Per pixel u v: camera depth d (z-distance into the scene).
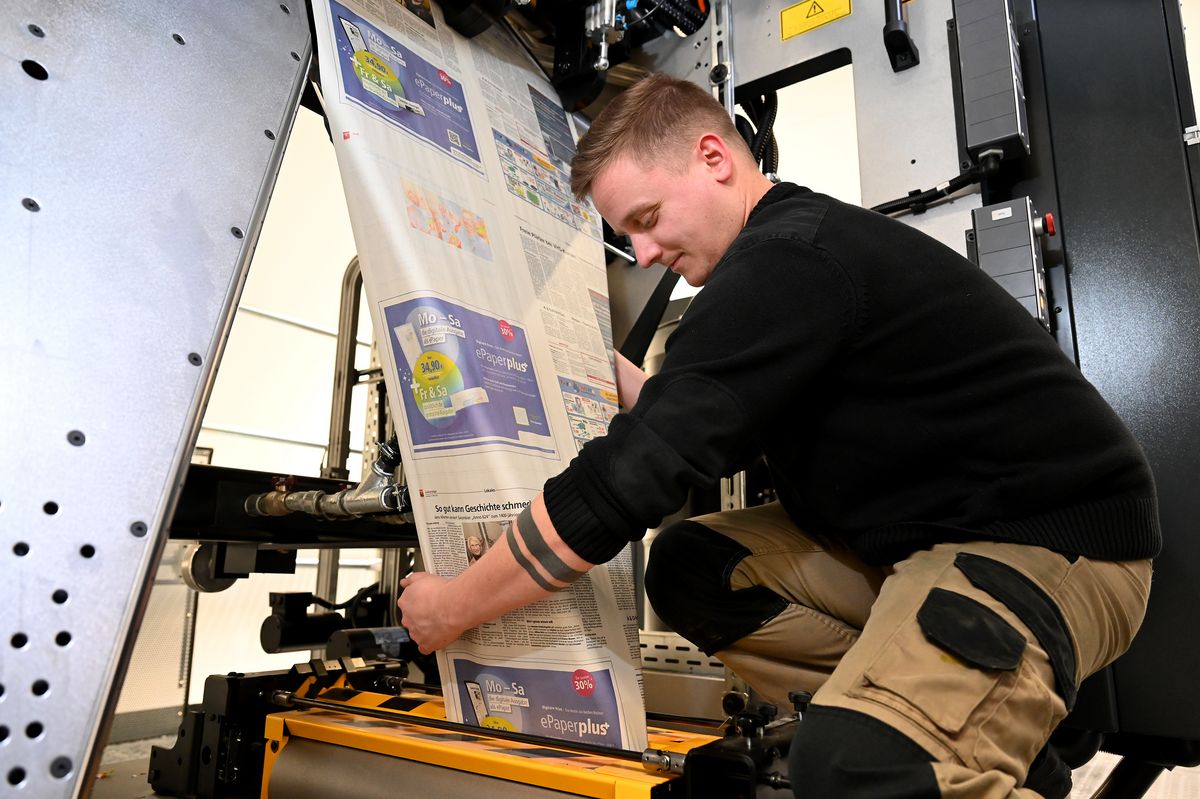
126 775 1.57
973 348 0.82
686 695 1.68
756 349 0.80
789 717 1.07
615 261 1.86
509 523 0.94
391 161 1.08
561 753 0.96
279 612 1.62
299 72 0.98
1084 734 1.33
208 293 0.76
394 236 1.02
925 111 1.57
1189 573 1.30
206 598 3.36
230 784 1.31
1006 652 0.68
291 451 3.79
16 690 0.55
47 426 0.61
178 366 0.71
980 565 0.76
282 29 0.98
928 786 0.61
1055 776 0.95
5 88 0.66
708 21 1.83
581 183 1.07
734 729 0.98
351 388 2.34
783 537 1.14
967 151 1.49
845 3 1.69
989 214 1.44
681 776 0.86
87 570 0.60
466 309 1.06
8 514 0.57
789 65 1.74
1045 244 1.51
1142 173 1.46
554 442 1.10
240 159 0.84
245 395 3.61
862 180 1.62
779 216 0.92
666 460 0.78
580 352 1.27
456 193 1.17
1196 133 1.44
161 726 2.10
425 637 0.99
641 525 0.82
